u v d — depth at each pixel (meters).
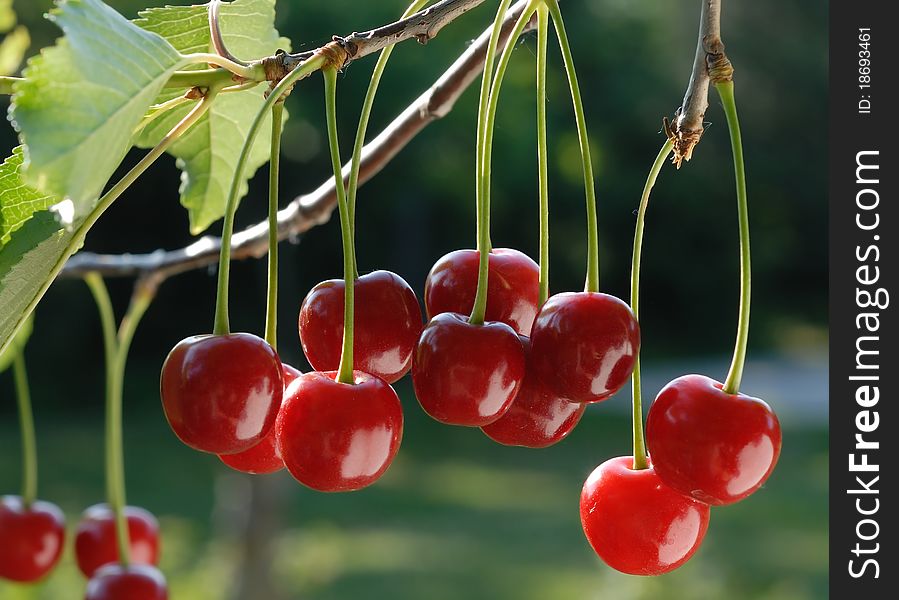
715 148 27.36
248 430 1.66
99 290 3.13
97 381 22.16
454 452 18.89
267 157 2.67
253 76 1.77
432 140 13.18
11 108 1.43
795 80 27.06
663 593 10.84
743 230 1.70
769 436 1.68
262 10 2.31
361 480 1.69
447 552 13.02
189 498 15.70
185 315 22.28
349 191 1.87
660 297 28.36
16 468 16.86
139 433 19.86
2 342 1.85
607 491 1.83
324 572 12.24
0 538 3.15
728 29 26.94
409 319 1.83
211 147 2.64
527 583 11.71
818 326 29.19
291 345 15.09
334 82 1.73
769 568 11.84
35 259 1.78
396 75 11.60
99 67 1.49
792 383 23.55
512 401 1.73
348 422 1.66
